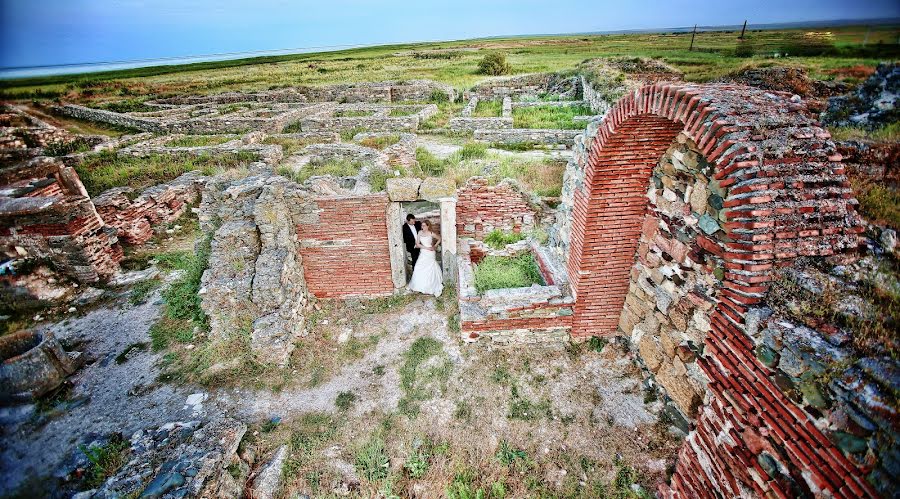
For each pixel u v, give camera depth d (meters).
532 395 5.61
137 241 10.16
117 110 28.33
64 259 7.84
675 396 5.03
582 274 5.82
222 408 5.60
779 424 3.01
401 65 47.19
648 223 5.33
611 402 5.43
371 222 7.04
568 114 19.69
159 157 15.02
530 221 8.80
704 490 3.77
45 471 4.62
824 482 2.72
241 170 10.74
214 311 6.52
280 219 6.62
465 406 5.49
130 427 5.31
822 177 3.20
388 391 5.78
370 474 4.65
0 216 7.13
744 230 3.19
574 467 4.69
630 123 4.55
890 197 3.24
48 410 5.42
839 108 4.00
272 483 4.55
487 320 6.17
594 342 6.34
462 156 14.25
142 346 6.71
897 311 2.80
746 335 3.25
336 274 7.50
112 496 3.99
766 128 3.32
